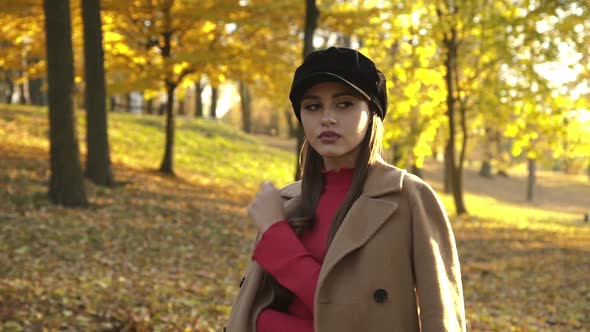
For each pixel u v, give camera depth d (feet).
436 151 90.17
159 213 37.76
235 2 44.06
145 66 48.11
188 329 17.71
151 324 17.87
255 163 80.38
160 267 26.30
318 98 5.40
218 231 36.19
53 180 34.99
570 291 29.01
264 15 44.86
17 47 48.37
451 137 57.57
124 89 47.67
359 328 4.94
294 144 126.11
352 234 5.15
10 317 16.89
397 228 5.14
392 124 48.08
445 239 5.27
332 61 5.34
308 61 5.45
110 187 42.47
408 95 47.91
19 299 18.38
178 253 29.50
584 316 24.38
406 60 47.73
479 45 51.42
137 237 31.17
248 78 52.54
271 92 55.93
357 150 5.66
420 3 48.52
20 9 41.19
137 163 61.67
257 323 5.63
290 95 5.59
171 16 47.29
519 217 75.15
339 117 5.35
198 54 45.42
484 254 38.58
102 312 18.34
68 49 34.17
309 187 5.84
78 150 35.24
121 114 86.94
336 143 5.37
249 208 5.77
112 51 49.65
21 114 70.69
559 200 129.08
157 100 141.90
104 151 42.55
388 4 43.11
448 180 95.61
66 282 21.17
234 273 27.07
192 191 50.39
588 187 149.69
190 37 51.47
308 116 5.49
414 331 5.03
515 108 47.57
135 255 27.71
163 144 75.51
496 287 29.22
